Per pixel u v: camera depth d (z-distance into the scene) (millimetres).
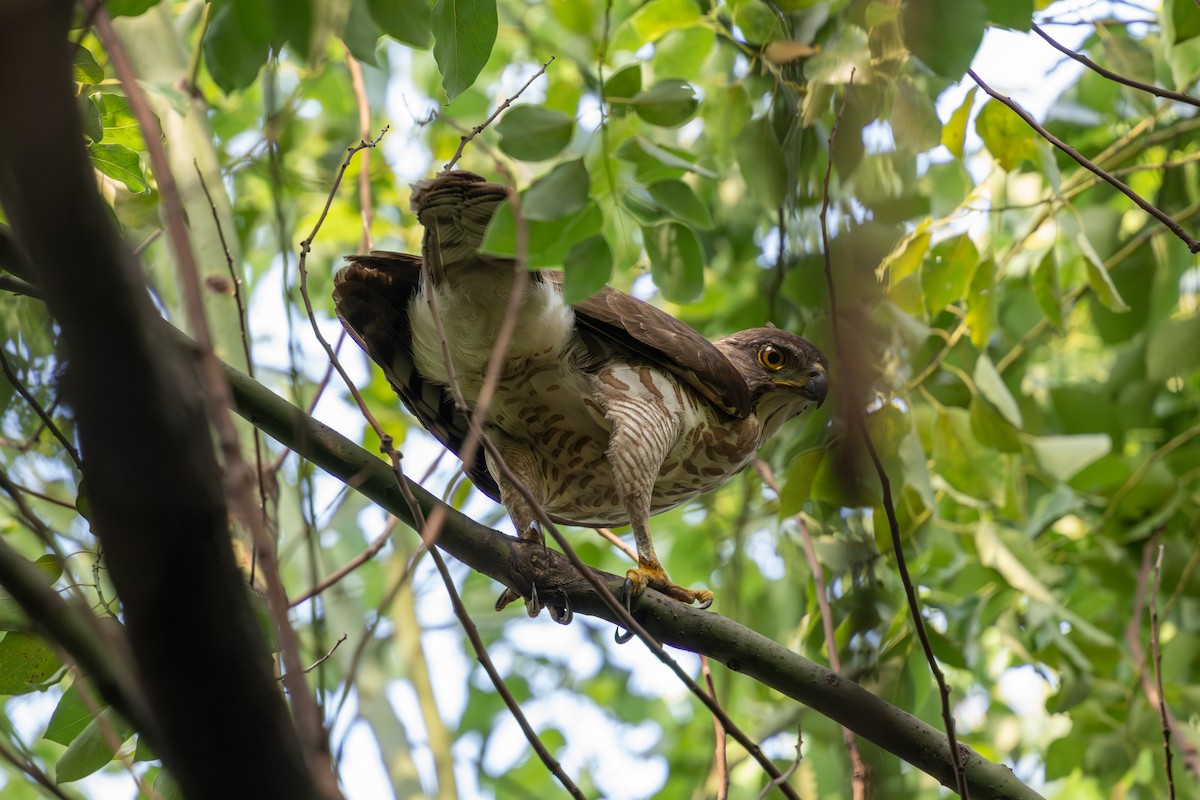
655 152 8609
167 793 7449
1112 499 12656
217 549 4031
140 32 11156
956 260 10711
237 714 4176
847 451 7457
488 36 6934
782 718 12320
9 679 7539
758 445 11180
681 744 16859
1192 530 12961
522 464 10180
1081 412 13297
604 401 9805
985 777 7723
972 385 11102
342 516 13875
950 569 13281
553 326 9258
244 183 14219
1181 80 11273
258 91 14578
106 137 8531
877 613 10469
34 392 8047
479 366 9445
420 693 14070
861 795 8312
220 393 4035
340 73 14516
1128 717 11836
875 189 7676
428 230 8250
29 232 3580
